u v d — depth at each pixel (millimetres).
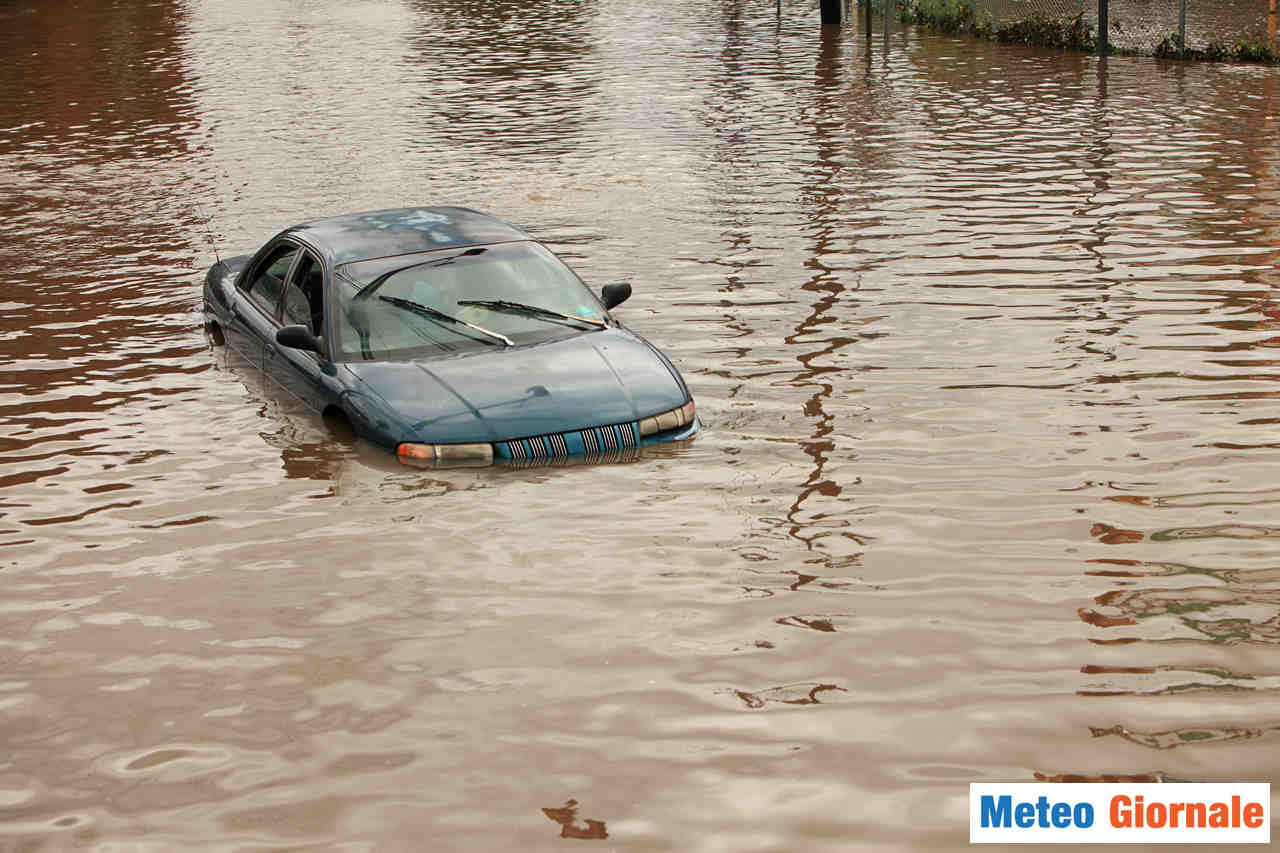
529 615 5406
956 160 16578
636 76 26172
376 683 4910
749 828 3949
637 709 4656
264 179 16641
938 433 7395
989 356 8820
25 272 12195
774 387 8312
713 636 5176
